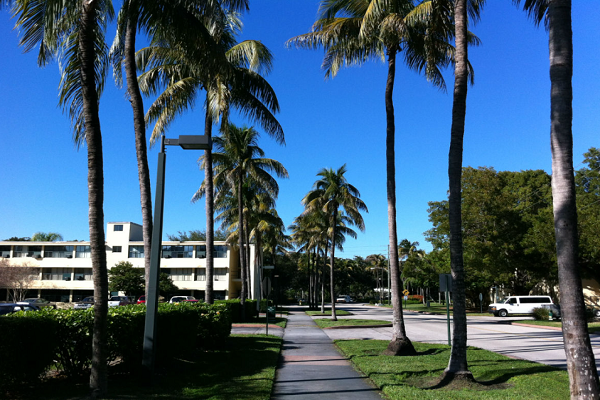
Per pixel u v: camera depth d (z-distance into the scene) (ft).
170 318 33.68
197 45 33.71
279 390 28.78
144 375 27.45
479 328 95.76
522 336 75.72
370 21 41.09
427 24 44.93
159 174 30.71
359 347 50.88
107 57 30.48
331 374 34.86
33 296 194.49
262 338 60.44
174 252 196.54
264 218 130.93
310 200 112.57
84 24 24.62
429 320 124.67
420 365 37.76
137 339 29.68
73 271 194.18
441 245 147.43
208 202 61.26
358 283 362.53
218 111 50.31
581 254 107.45
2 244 195.21
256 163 96.53
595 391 18.98
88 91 24.54
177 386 27.61
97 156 24.36
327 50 51.80
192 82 55.11
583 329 19.57
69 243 195.83
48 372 29.35
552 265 125.70
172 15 32.07
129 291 172.96
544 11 33.71
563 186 20.76
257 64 57.62
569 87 21.58
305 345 56.49
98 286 23.65
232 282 199.41
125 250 191.21
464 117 33.65
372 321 102.78
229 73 36.09
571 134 21.25
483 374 34.45
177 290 186.91
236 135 94.07
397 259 48.29
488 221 129.18
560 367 40.09
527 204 132.98
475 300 187.52
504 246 127.03
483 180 132.46
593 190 111.96
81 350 26.58
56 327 25.85
